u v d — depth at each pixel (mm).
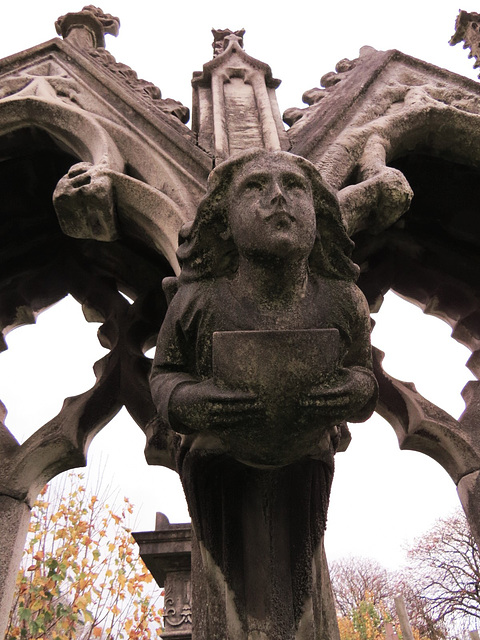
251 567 1325
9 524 1834
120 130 1928
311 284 1229
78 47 2545
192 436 1306
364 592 21000
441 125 2090
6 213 2502
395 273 2695
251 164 1184
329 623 1342
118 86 2188
